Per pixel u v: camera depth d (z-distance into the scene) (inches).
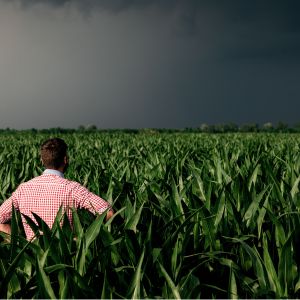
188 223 150.8
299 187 208.8
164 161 313.9
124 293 118.8
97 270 121.4
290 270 119.2
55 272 118.5
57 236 134.6
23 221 166.6
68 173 281.7
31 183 167.9
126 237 127.3
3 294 108.4
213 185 193.9
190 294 102.6
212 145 566.9
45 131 1850.4
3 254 124.3
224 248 145.5
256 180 217.2
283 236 138.5
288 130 1868.8
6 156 422.0
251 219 154.2
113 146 592.4
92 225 125.0
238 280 128.2
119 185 209.5
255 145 534.9
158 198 174.7
